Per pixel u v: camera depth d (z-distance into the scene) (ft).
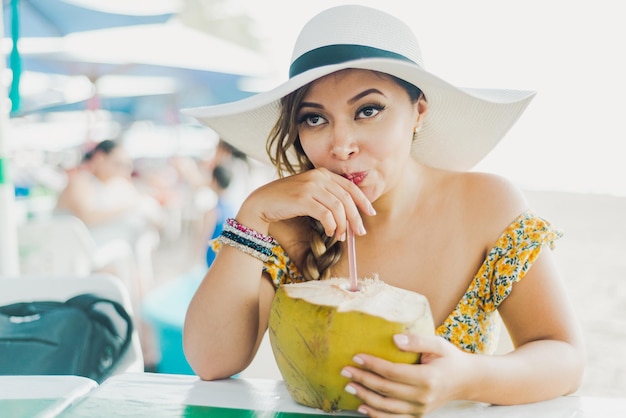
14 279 4.51
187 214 19.66
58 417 2.67
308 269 3.86
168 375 3.26
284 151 3.93
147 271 13.35
